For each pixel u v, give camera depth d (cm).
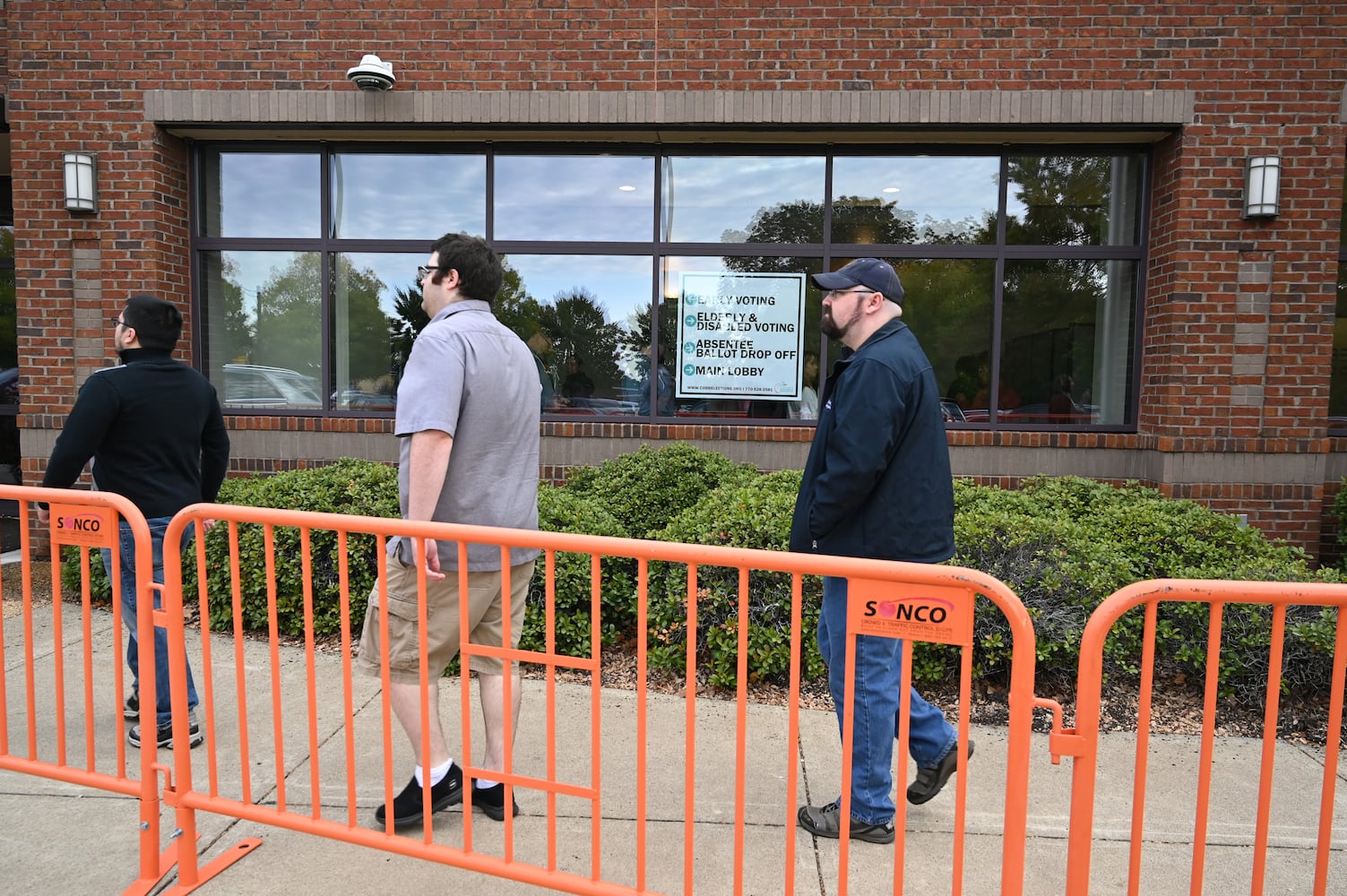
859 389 251
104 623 490
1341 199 577
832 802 301
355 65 609
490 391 266
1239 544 454
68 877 256
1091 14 583
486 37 605
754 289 648
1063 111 584
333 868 260
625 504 551
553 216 654
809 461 276
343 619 242
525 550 279
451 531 230
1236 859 273
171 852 263
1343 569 581
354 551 459
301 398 675
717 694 402
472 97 605
